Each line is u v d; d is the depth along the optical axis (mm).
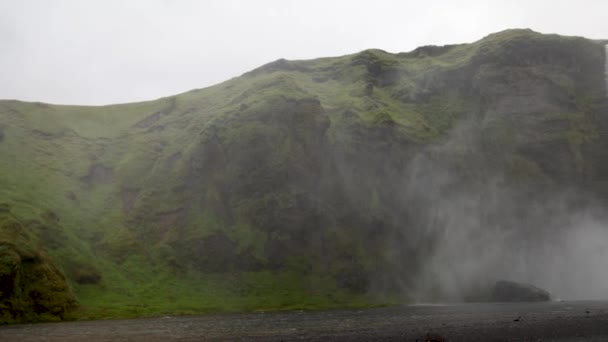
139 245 158250
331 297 148375
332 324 87750
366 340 65938
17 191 150625
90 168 181625
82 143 191750
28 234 120938
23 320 102250
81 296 124750
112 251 151625
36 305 107062
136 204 172375
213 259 157625
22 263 110188
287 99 184125
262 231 162250
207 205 170750
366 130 189625
